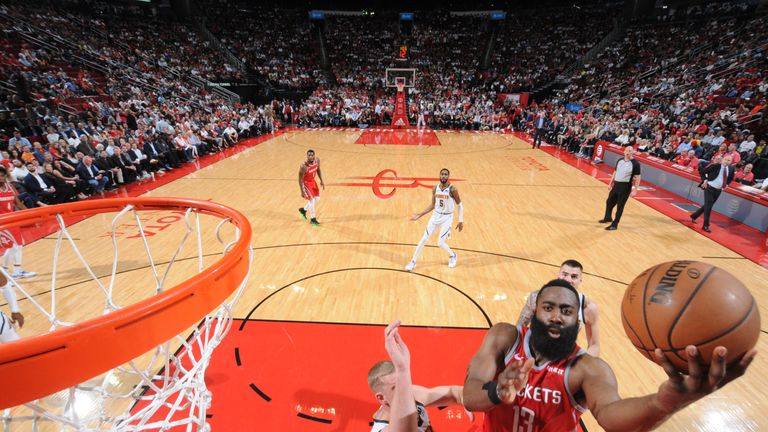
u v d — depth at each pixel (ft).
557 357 5.03
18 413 10.61
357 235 23.59
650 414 3.76
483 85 96.43
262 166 42.37
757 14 74.90
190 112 59.93
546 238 23.44
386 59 105.91
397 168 41.96
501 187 34.81
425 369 12.55
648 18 93.97
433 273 19.04
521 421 5.43
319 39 108.37
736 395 11.80
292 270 19.19
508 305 16.39
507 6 115.03
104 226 24.61
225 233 23.41
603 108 66.90
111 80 60.54
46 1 73.61
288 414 10.85
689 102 55.31
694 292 3.82
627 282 18.47
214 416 10.71
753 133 40.47
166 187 33.76
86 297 16.65
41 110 41.39
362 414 10.88
